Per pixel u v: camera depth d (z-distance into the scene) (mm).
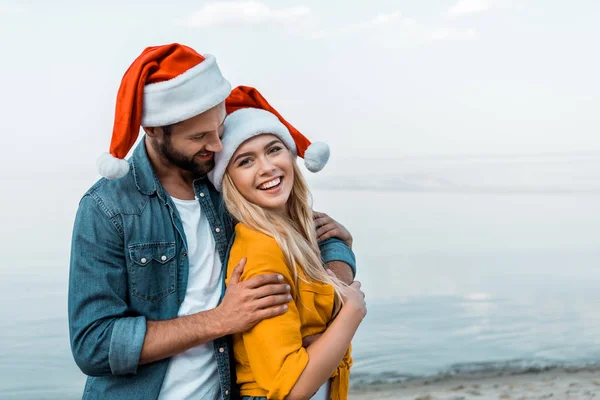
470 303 6152
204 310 2055
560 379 4895
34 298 5910
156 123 1920
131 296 1981
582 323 5777
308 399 1941
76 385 4895
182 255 2043
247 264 2012
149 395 1996
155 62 1942
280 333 1931
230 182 2102
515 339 5535
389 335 5641
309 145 2303
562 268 6992
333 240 2354
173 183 2094
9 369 5000
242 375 2074
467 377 4957
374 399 4652
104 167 1910
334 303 2117
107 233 1946
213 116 1965
